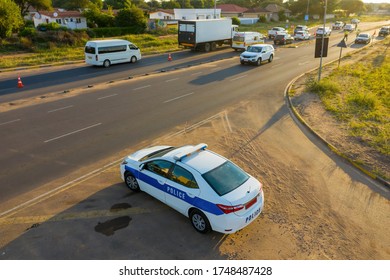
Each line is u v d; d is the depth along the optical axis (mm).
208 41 36438
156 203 7980
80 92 18562
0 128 12922
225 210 6270
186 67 26719
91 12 51781
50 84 20531
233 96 18156
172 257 6207
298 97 17938
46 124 13422
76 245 6465
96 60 25984
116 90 19016
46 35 36000
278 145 11734
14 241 6539
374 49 39219
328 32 53344
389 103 16844
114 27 47844
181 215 7516
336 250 6523
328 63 29438
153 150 8898
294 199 8273
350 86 20422
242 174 7121
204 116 14758
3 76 22812
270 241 6711
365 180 9367
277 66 27719
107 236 6746
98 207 7766
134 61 29078
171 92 18688
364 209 7949
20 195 8250
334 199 8344
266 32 58594
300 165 10203
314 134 12734
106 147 11281
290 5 107812
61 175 9312
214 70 25500
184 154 7320
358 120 14172
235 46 36188
